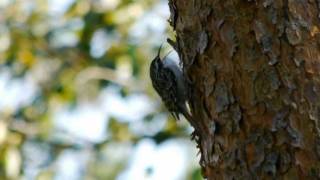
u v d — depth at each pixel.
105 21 13.83
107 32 13.94
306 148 6.12
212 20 6.45
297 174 6.13
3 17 14.46
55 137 14.63
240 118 6.31
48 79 14.55
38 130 14.38
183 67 6.72
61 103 14.63
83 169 15.30
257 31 6.27
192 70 6.63
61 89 14.47
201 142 6.66
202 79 6.55
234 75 6.34
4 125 13.62
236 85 6.34
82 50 14.16
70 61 14.46
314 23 6.25
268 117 6.21
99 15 13.82
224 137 6.39
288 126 6.16
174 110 7.92
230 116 6.35
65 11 14.11
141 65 14.05
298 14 6.23
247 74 6.28
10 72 14.44
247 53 6.29
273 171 6.17
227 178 6.38
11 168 13.44
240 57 6.31
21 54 14.36
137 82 14.33
